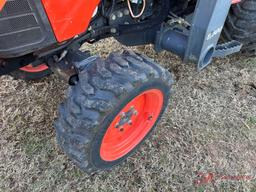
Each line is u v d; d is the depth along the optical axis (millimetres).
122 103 1911
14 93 2814
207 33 2104
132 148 2336
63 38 1768
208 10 2020
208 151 2525
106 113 1871
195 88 2922
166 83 2158
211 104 2820
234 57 3184
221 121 2717
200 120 2709
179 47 2312
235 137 2627
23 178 2324
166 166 2420
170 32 2346
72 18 1741
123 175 2363
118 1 2148
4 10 1591
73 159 2037
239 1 2516
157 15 2359
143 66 1977
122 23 2254
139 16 2262
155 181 2342
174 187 2316
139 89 1957
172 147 2527
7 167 2369
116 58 1963
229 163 2465
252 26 2768
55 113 2693
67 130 1942
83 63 2012
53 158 2428
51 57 2096
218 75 3047
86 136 1910
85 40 2182
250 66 3146
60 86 2875
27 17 1640
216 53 2465
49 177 2334
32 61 2006
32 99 2781
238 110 2799
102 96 1857
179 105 2787
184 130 2635
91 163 2080
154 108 2285
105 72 1896
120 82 1876
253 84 3008
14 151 2451
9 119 2639
